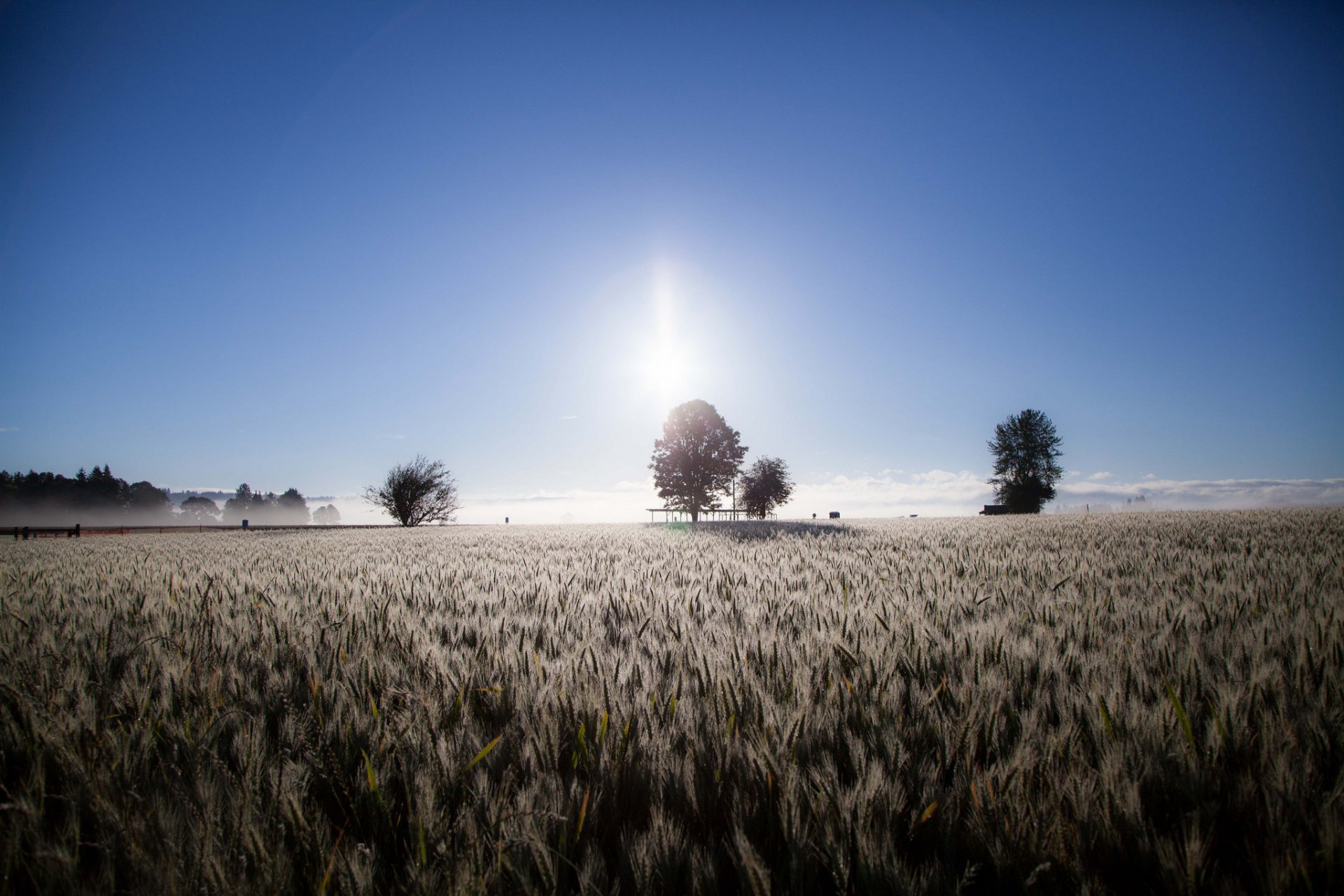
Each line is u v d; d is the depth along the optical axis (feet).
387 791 5.14
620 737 5.82
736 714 6.38
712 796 5.03
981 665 8.09
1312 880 3.83
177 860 4.03
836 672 7.83
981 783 4.79
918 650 8.75
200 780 4.88
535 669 8.22
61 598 16.15
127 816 4.50
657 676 7.95
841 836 4.28
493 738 6.31
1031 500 201.67
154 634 11.09
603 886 4.19
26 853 4.18
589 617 13.02
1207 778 4.83
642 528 84.23
